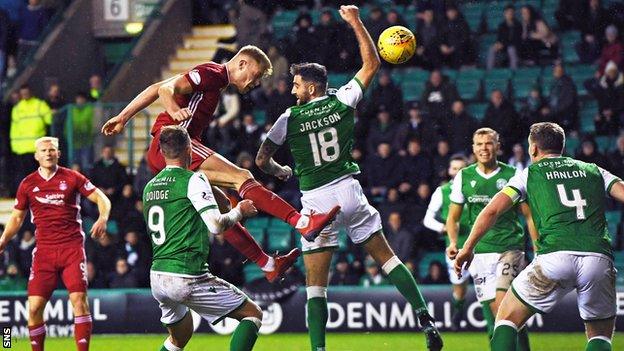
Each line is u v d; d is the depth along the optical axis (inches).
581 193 401.7
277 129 458.6
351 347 658.8
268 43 1019.9
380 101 922.1
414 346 660.1
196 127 439.8
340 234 877.2
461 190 539.5
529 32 1014.4
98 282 801.6
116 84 1020.5
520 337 491.5
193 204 407.5
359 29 453.1
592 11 1027.9
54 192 536.1
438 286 728.3
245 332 423.2
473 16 1105.4
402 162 861.8
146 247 811.4
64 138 948.0
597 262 394.9
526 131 909.2
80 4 1102.4
